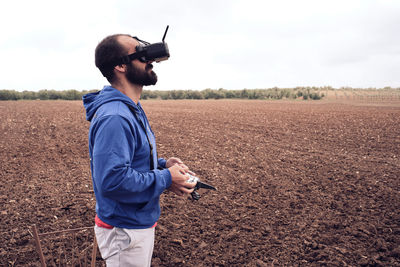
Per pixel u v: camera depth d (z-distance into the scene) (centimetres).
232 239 376
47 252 343
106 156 126
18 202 503
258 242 367
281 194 528
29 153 885
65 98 5556
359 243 352
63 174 672
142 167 149
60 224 420
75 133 1246
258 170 685
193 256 340
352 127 1341
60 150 925
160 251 349
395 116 1797
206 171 686
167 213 456
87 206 481
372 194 507
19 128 1380
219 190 557
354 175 620
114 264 148
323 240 363
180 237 382
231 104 3594
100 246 155
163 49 142
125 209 141
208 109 2628
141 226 146
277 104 3559
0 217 442
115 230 144
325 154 830
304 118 1759
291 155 827
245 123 1548
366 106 3025
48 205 489
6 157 837
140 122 149
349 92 6297
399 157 770
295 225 408
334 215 433
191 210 467
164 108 2784
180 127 1416
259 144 993
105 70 148
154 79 156
